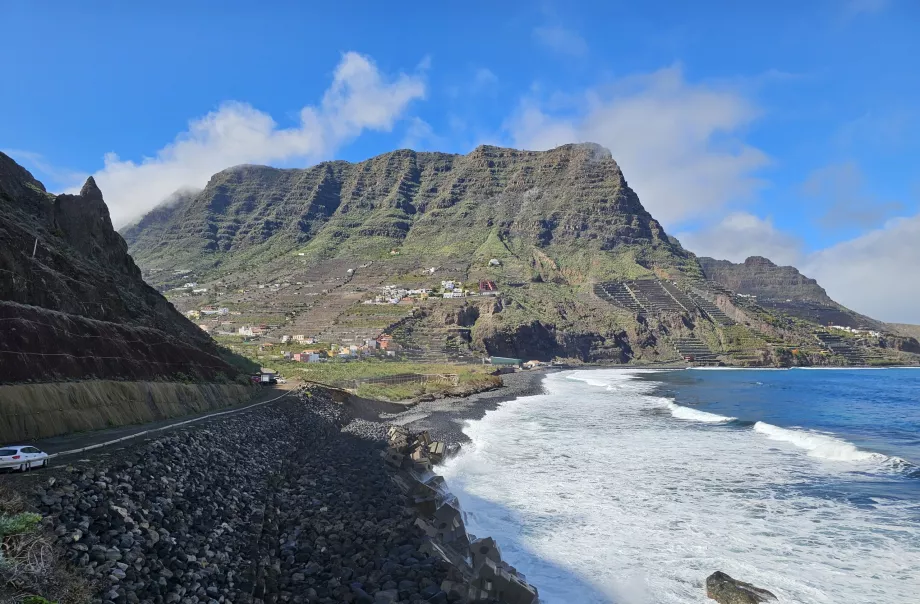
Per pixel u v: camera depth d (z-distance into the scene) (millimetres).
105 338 38469
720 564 22766
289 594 15500
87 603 11055
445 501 27000
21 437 23766
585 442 50250
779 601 19516
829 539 25406
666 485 34812
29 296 34844
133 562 13508
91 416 29547
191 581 14258
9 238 37000
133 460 20234
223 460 27750
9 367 26812
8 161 58438
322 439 44750
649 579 21359
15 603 9695
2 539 11344
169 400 40312
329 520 22281
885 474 37375
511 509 30031
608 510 29844
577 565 22656
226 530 19094
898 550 23984
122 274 65000
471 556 21078
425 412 75688
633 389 116125
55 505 14219
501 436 53688
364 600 15430
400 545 19734
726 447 47594
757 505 30594
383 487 28000
